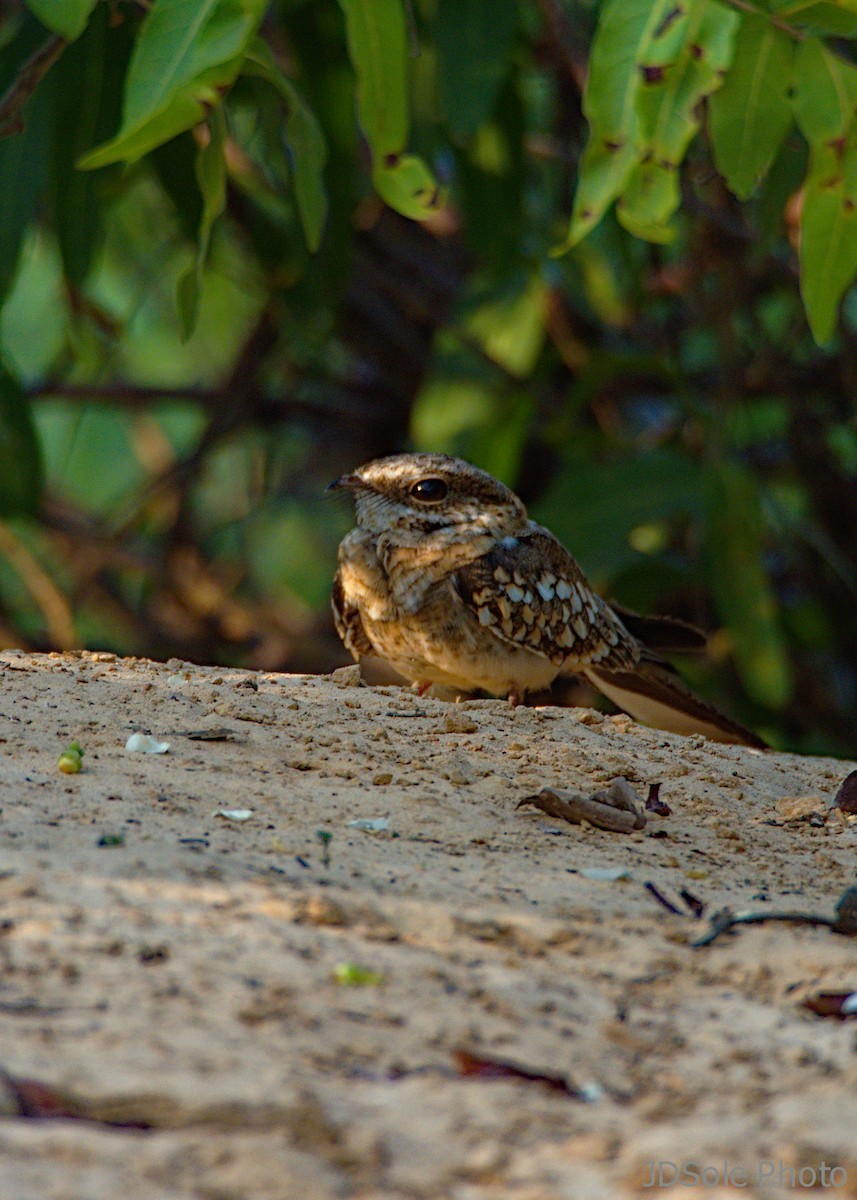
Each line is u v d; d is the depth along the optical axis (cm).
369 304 2317
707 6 816
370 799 761
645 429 2355
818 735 2162
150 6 1159
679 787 872
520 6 1419
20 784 700
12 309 2780
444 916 601
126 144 844
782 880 725
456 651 1072
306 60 1585
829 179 909
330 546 2903
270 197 1964
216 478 2966
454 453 2112
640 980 575
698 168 1482
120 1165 401
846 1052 521
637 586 1912
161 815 682
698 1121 466
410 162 934
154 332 2706
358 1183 414
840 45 1503
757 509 1706
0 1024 464
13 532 2302
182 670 1022
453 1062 487
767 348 1995
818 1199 422
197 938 544
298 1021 496
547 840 740
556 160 1975
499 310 2056
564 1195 416
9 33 1488
